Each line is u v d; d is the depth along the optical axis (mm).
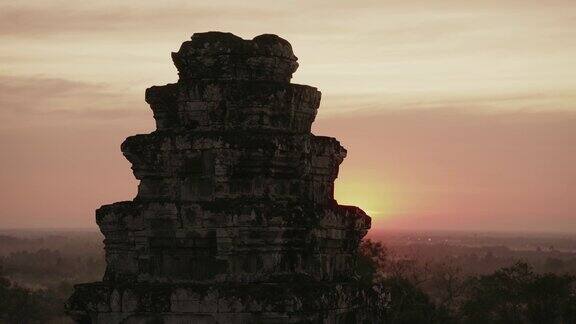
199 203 25609
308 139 26828
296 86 26688
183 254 25812
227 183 25812
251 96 26141
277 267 25562
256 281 25297
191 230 25625
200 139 25906
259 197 25953
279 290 24531
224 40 26688
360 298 27016
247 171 25922
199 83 26250
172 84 26766
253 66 26688
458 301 111562
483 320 84250
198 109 26297
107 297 25156
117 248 26734
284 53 27109
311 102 27281
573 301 82500
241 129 26219
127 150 26672
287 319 24469
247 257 25469
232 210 25219
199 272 25719
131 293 25016
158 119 27047
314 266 26328
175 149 26141
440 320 79062
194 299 24688
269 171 25938
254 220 25156
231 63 26625
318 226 26562
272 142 25766
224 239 25281
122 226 26484
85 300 25344
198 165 26016
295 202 26344
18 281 173250
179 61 27125
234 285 24750
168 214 25781
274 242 25453
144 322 25062
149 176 26578
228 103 26234
